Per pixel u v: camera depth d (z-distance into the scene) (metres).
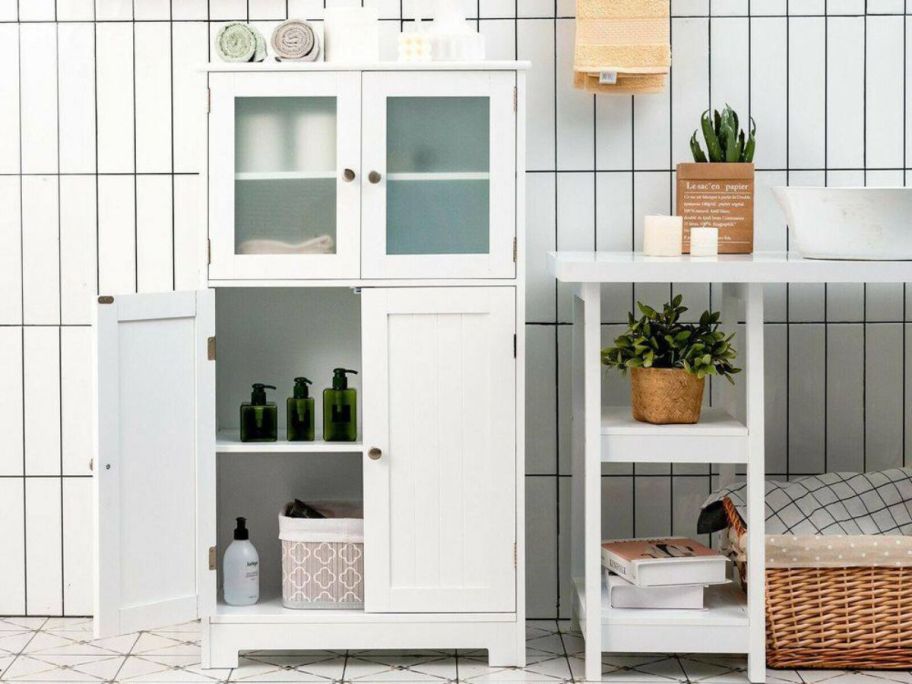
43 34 2.63
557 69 2.64
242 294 2.66
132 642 2.53
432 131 2.32
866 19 2.63
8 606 2.69
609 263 2.18
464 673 2.33
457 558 2.36
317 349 2.67
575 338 2.55
